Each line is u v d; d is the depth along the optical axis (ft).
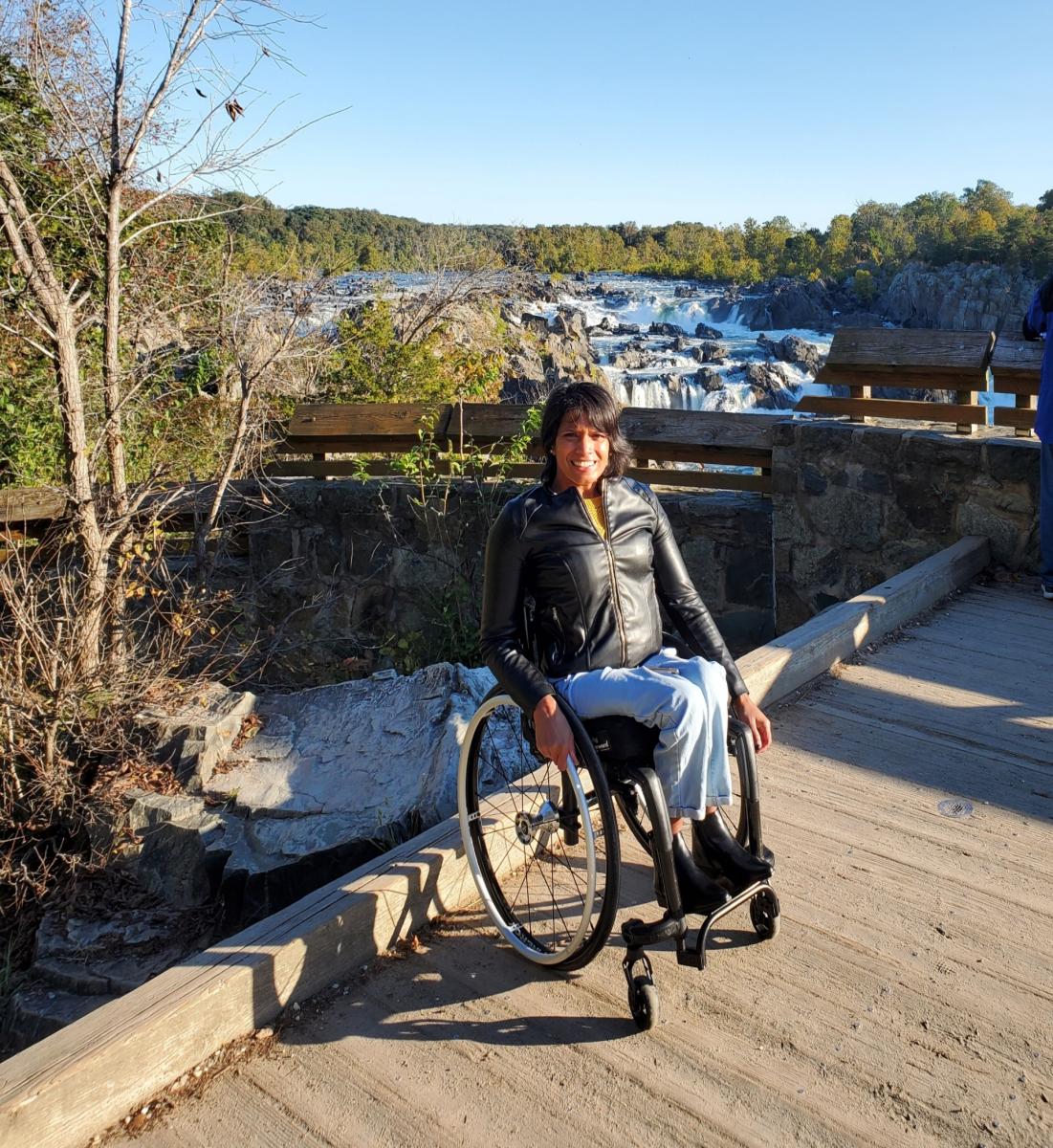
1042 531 17.57
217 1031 7.48
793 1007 7.91
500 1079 7.21
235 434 24.31
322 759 15.34
